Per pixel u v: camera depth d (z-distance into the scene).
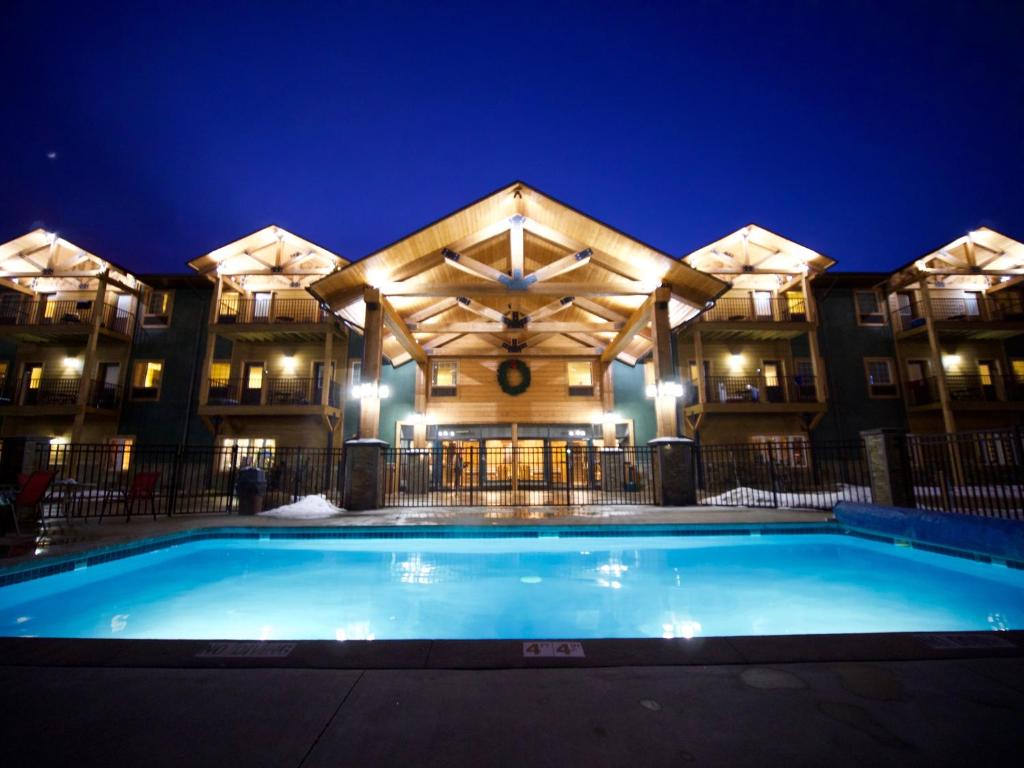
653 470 11.44
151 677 2.27
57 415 17.36
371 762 1.65
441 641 2.67
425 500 12.33
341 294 11.96
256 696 2.10
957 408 16.47
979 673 2.30
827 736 1.79
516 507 10.67
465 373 18.44
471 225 11.39
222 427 17.30
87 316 18.11
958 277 18.52
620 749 1.73
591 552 7.16
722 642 2.64
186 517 9.00
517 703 2.04
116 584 5.58
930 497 8.46
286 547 7.52
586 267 12.92
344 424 17.95
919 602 4.84
